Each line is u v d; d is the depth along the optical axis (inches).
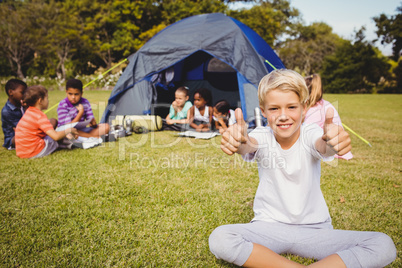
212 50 192.4
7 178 113.1
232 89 290.5
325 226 57.1
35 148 142.4
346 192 101.0
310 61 1300.4
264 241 54.1
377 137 199.2
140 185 106.2
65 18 1055.0
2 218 81.7
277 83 50.6
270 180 58.0
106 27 1194.0
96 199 94.6
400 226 77.9
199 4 1113.4
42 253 66.1
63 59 1114.1
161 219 81.4
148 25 1185.4
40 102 144.3
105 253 65.9
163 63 204.1
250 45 192.5
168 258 64.6
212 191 101.0
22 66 1172.5
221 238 50.8
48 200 93.5
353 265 46.0
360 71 1058.1
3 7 1005.2
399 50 1058.1
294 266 48.0
